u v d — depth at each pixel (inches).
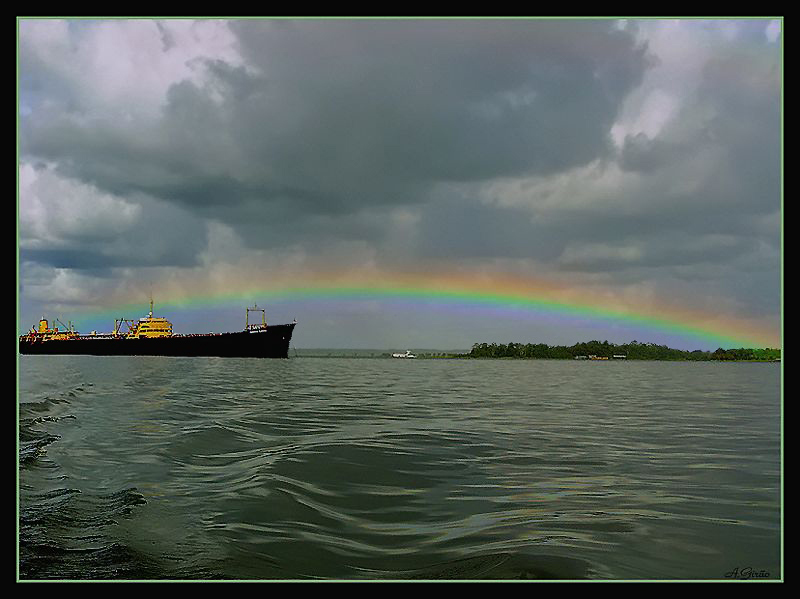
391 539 311.9
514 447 592.4
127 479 442.9
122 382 1744.6
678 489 423.2
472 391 1492.4
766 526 338.3
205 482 429.7
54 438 633.0
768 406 1101.7
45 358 4963.1
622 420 849.5
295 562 279.3
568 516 354.3
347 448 559.2
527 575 265.3
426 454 540.1
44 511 358.3
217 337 4936.0
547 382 2037.4
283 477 431.8
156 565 274.2
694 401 1230.3
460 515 354.9
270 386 1590.8
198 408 962.7
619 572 271.3
